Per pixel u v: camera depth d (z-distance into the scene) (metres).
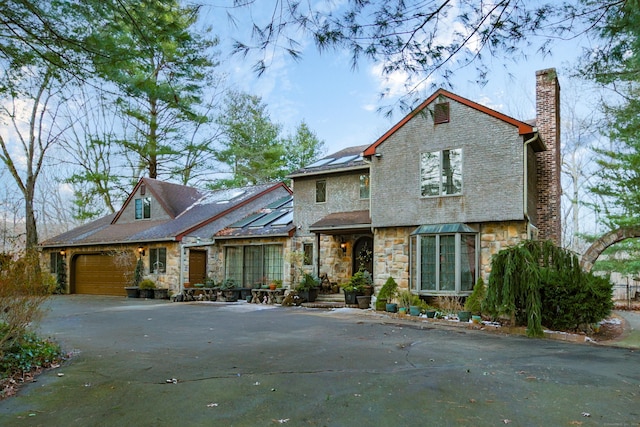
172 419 4.34
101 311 14.23
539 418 4.43
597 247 13.84
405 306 12.85
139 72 6.38
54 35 5.66
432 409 4.65
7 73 6.33
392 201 14.30
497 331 10.33
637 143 12.92
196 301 17.84
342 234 16.55
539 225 14.00
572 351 7.96
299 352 7.54
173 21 5.56
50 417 4.41
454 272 12.88
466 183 13.08
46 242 23.98
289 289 16.83
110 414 4.49
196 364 6.62
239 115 29.36
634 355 7.66
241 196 22.59
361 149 19.39
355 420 4.32
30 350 6.54
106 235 22.05
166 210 21.89
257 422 4.26
